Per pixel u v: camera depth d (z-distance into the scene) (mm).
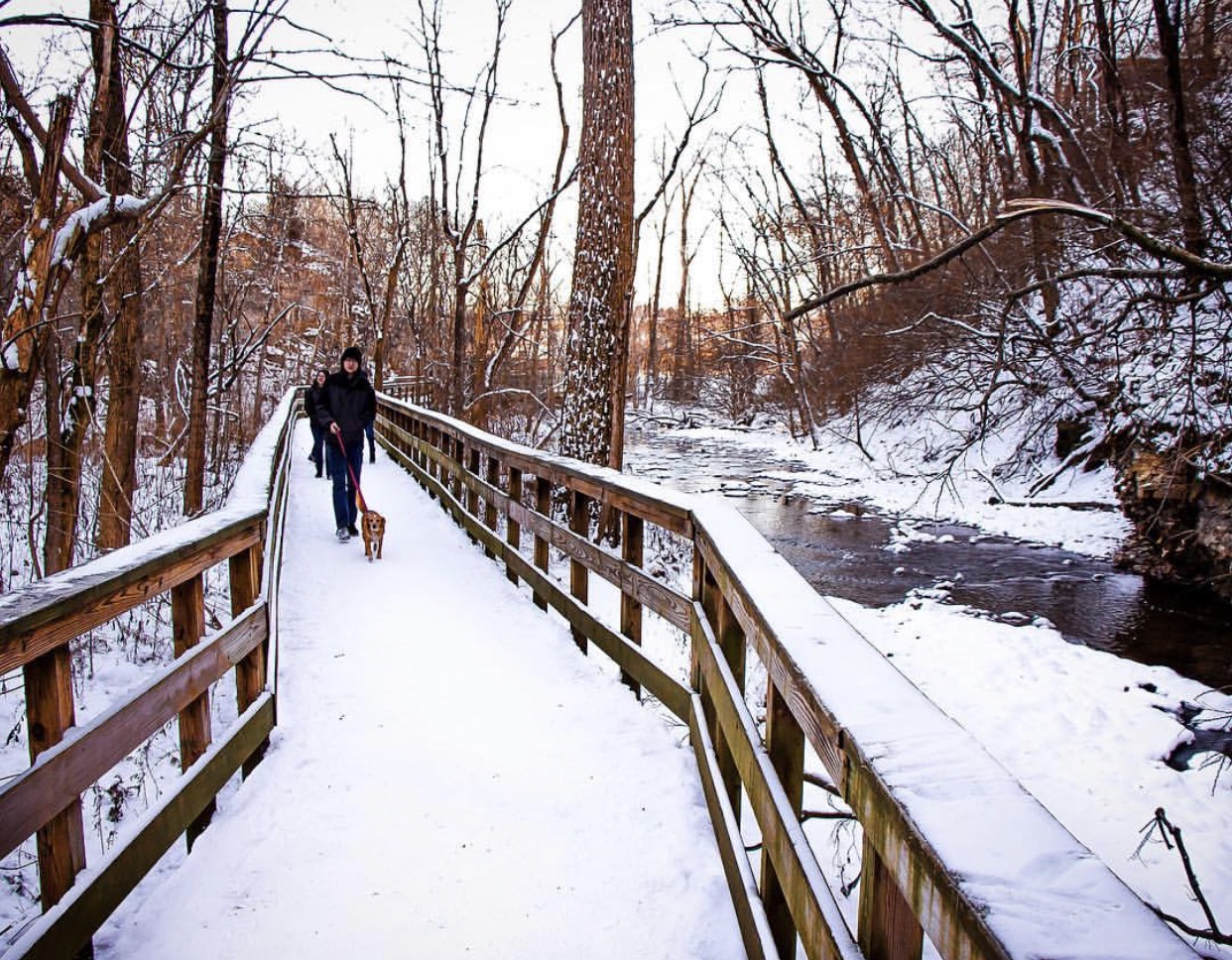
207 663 2932
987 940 766
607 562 4422
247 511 3477
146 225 5145
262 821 3000
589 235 9602
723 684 2705
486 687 4277
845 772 1331
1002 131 16484
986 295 11648
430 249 23594
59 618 1999
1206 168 8992
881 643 8102
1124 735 5988
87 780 2119
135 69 6230
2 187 4734
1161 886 4328
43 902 2062
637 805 3119
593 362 9602
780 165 24375
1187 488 10000
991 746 5945
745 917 2268
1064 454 15391
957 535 13297
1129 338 9734
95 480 7969
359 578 6570
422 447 11344
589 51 9523
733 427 34000
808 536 13344
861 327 19266
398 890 2613
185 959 2301
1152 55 13805
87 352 5441
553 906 2535
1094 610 9273
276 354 29984
